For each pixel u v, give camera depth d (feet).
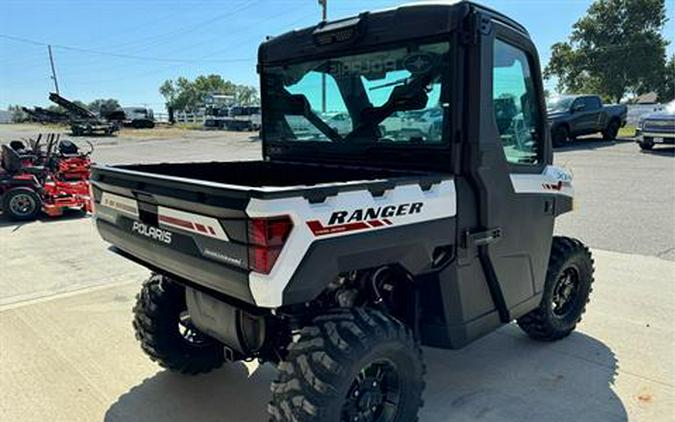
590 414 9.42
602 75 166.20
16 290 16.14
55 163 29.76
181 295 10.55
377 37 9.39
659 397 9.94
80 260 19.61
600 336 12.66
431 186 8.07
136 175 8.28
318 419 6.93
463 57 8.39
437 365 11.35
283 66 11.52
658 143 52.44
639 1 161.17
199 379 10.93
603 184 34.99
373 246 7.26
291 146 11.80
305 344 7.20
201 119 187.73
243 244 6.46
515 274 10.07
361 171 10.01
